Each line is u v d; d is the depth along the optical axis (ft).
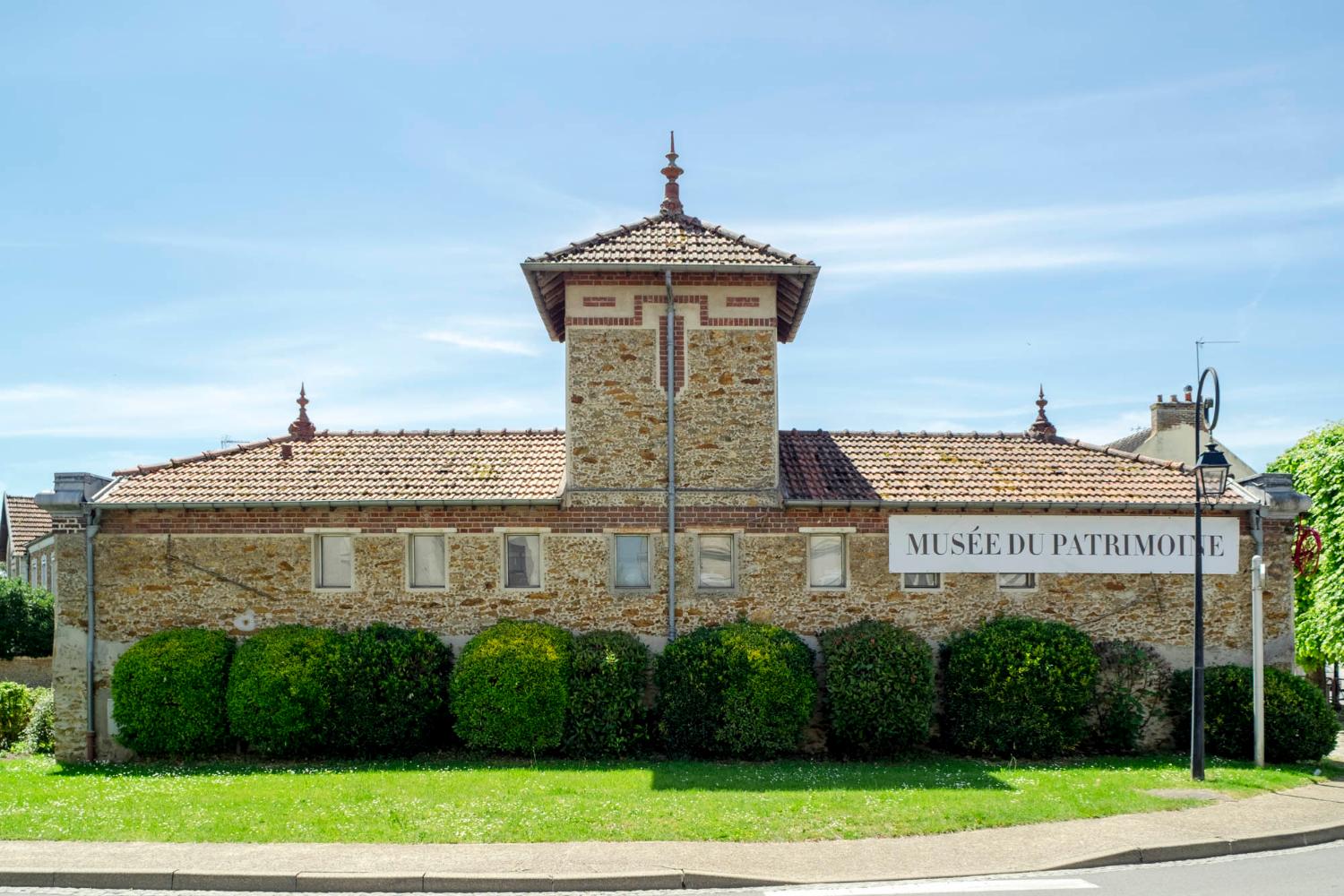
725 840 38.68
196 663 56.65
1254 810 44.29
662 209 66.64
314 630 58.49
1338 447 81.30
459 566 60.54
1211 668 60.54
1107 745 59.72
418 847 37.47
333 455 65.87
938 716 60.29
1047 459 66.90
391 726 56.08
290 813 42.01
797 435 68.39
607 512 60.59
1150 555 61.98
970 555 61.11
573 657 56.80
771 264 59.88
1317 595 79.92
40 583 145.18
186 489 61.26
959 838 39.58
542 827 39.86
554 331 69.56
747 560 60.59
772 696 55.47
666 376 61.21
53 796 46.11
